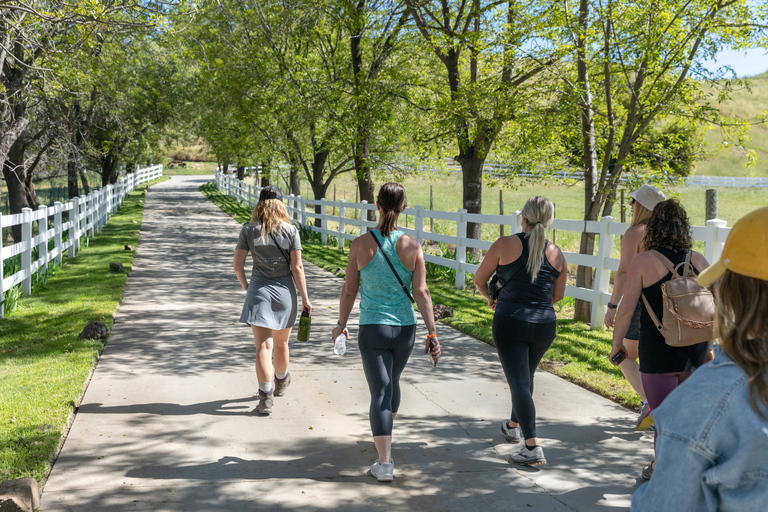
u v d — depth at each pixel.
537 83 9.50
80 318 8.00
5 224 8.77
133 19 9.43
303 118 17.11
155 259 14.12
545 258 3.93
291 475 3.83
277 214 4.88
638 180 9.44
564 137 10.43
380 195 3.88
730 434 1.25
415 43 15.51
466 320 8.28
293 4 17.14
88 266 12.70
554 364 6.31
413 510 3.44
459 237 10.78
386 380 3.79
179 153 79.69
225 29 19.09
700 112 8.46
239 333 7.55
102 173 26.88
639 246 4.05
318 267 13.52
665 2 7.72
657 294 3.29
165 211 27.69
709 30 7.95
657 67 8.21
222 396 5.28
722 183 41.12
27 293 9.88
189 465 3.93
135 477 3.74
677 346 3.23
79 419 4.66
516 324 3.89
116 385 5.48
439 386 5.68
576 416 4.95
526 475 3.89
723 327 1.35
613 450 4.29
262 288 4.84
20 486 3.31
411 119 15.72
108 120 22.20
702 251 16.03
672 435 1.32
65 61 11.77
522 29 9.70
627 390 5.44
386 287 3.83
